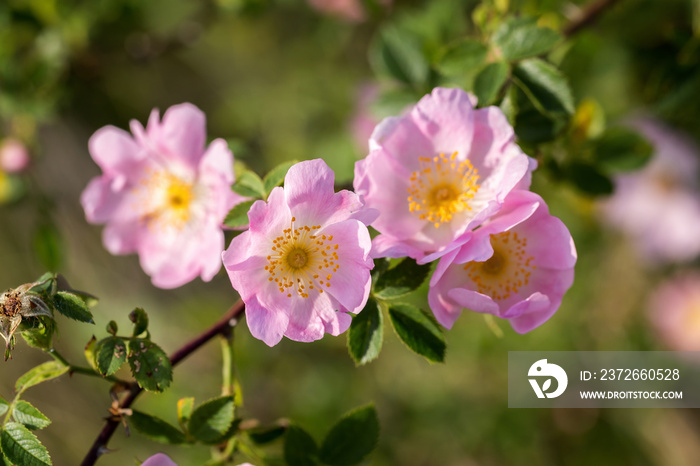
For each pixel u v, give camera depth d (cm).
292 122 77
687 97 51
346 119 69
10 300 38
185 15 68
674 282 69
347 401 72
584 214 66
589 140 49
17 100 57
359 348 39
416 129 40
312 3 65
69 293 38
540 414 72
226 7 61
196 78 86
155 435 41
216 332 41
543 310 40
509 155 40
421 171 40
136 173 47
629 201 66
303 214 38
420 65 51
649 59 55
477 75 42
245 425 43
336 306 39
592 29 53
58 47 58
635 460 73
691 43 50
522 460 72
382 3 59
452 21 55
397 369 73
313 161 38
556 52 50
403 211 40
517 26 42
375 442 43
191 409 41
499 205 38
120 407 40
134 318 39
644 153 48
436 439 72
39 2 57
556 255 40
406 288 39
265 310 38
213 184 44
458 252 38
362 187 40
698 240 65
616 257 70
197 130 45
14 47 58
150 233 47
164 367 39
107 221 47
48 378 40
